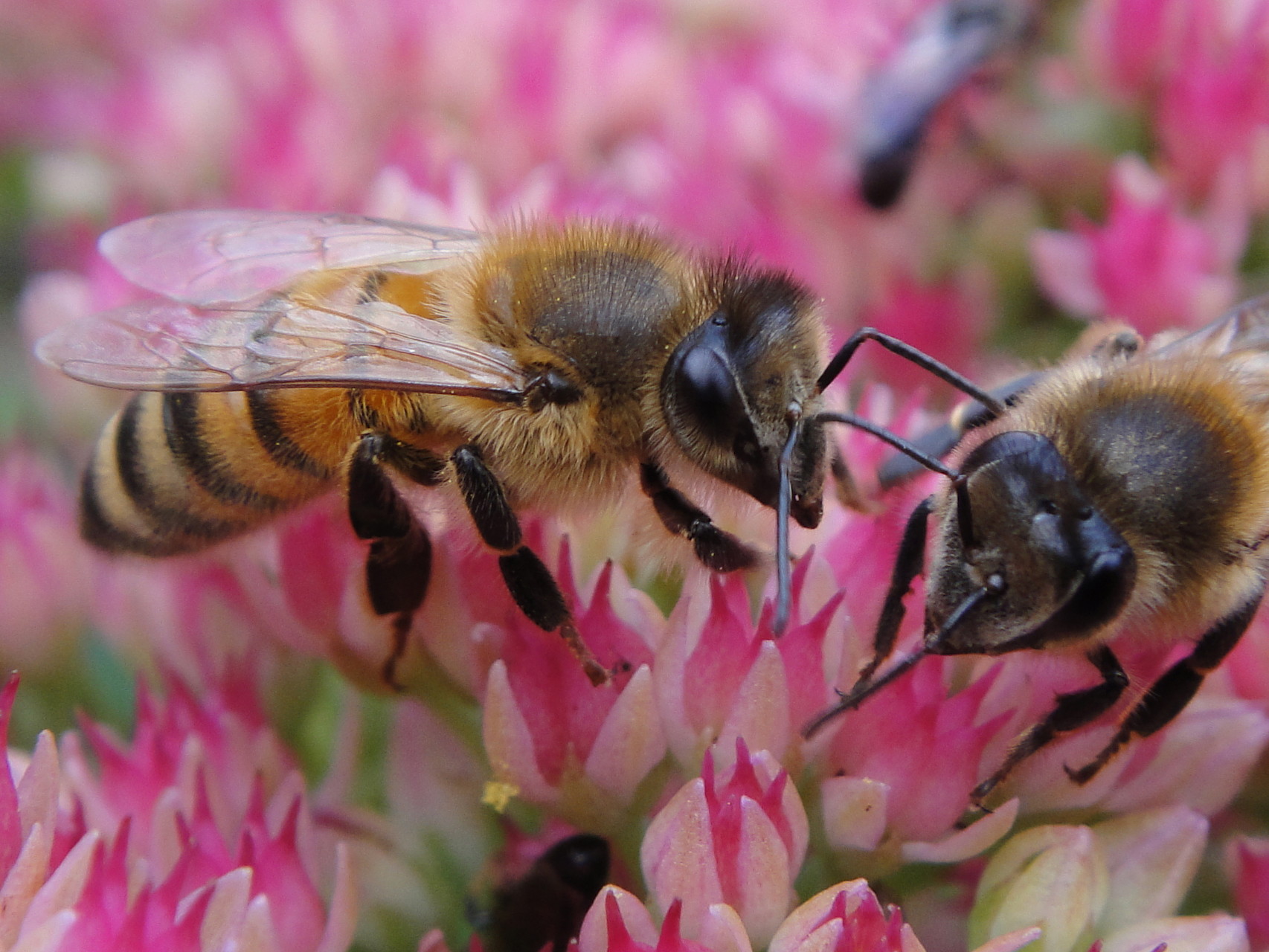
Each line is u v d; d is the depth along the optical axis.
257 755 0.06
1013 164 0.08
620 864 0.06
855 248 0.08
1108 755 0.06
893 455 0.06
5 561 0.07
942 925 0.06
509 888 0.06
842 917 0.06
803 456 0.06
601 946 0.06
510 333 0.06
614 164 0.09
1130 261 0.07
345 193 0.08
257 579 0.06
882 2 0.09
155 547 0.06
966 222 0.08
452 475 0.06
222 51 0.09
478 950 0.06
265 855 0.06
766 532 0.06
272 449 0.06
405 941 0.06
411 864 0.06
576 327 0.06
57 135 0.09
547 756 0.06
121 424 0.06
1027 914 0.06
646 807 0.06
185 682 0.07
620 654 0.06
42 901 0.06
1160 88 0.08
